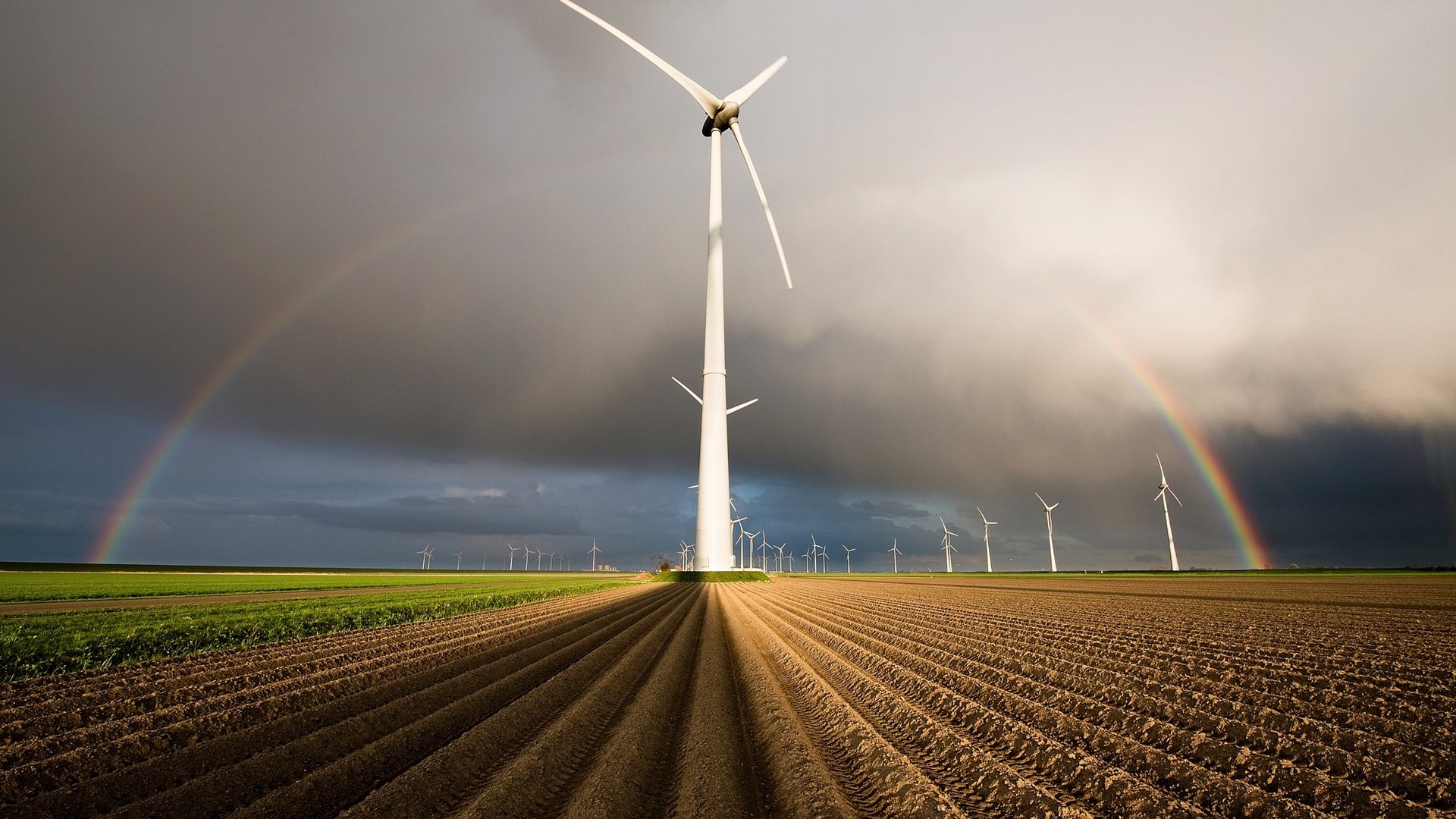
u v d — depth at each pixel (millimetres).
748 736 9555
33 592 46875
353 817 6176
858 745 8820
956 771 8047
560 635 21656
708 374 71125
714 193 71312
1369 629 23594
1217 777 7699
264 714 10414
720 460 70375
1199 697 11836
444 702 11031
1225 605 36250
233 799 6832
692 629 23422
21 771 7688
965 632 22484
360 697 11617
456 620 28219
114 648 17125
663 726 9977
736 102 66750
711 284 71500
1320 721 10734
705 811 6543
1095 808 7055
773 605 35656
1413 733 9945
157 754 8539
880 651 17703
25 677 13906
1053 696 12055
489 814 6316
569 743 8742
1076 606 36125
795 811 6617
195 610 30406
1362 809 7043
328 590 57031
